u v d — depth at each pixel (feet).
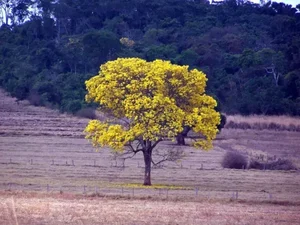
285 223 108.58
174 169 188.75
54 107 371.97
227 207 124.36
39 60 445.37
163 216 111.04
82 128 300.40
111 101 155.33
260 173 185.68
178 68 155.22
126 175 173.68
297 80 370.73
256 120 329.11
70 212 112.27
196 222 106.73
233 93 376.89
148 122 149.89
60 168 183.73
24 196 130.41
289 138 287.07
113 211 114.62
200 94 160.45
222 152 233.76
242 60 410.52
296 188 156.97
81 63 438.40
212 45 453.17
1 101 393.09
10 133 276.41
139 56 422.82
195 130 153.69
